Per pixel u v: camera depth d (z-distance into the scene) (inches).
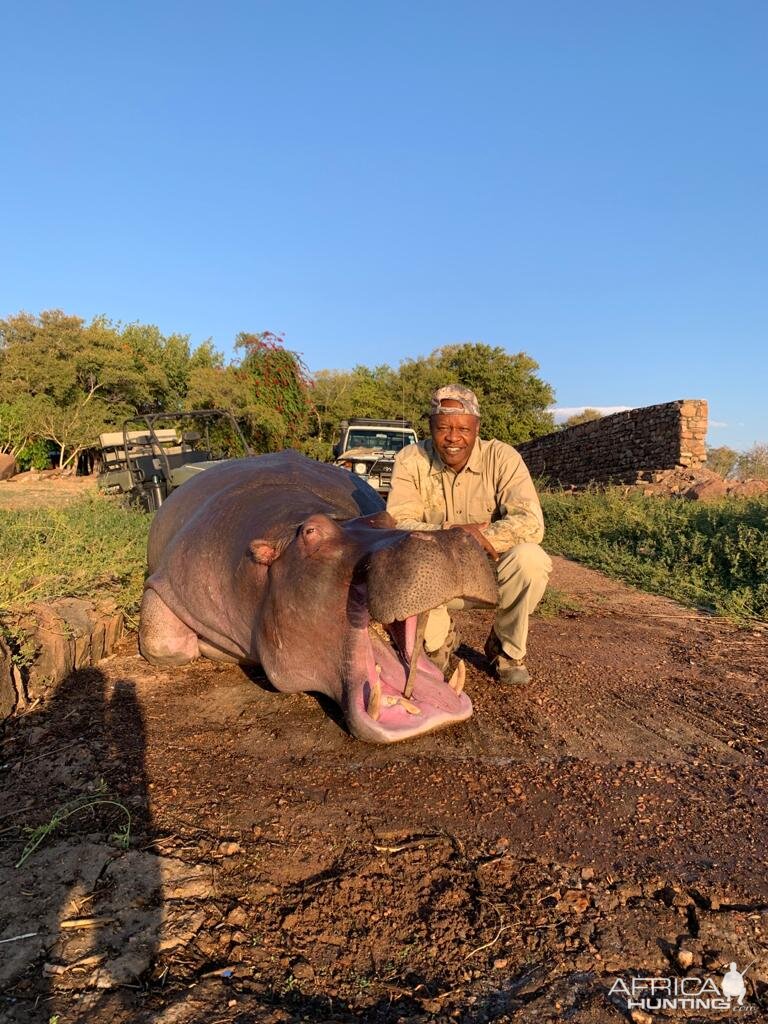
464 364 1626.5
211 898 92.7
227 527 153.2
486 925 89.7
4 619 163.8
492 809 116.8
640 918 91.4
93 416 1010.1
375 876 99.0
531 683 175.3
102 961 80.5
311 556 124.0
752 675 188.2
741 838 109.9
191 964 81.6
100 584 213.8
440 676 135.3
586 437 902.4
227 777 125.6
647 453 743.1
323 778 125.9
